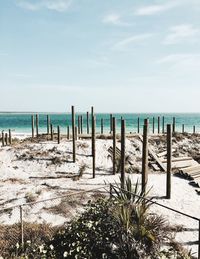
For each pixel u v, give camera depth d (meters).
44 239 9.82
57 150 26.12
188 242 10.94
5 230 10.56
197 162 25.66
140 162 25.47
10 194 16.06
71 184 18.73
